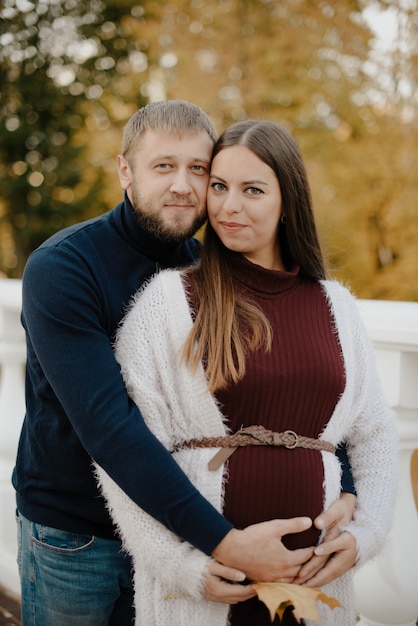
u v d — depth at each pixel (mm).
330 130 6609
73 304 1477
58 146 10484
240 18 7027
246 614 1482
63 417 1593
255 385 1465
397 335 1795
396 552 1873
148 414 1457
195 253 1848
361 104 6422
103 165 9383
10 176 10672
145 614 1492
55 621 1683
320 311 1620
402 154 6207
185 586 1416
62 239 1579
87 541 1644
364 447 1646
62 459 1622
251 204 1541
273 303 1575
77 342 1459
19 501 1737
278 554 1390
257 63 6934
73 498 1638
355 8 6348
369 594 1882
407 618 1901
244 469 1457
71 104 10133
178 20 7551
